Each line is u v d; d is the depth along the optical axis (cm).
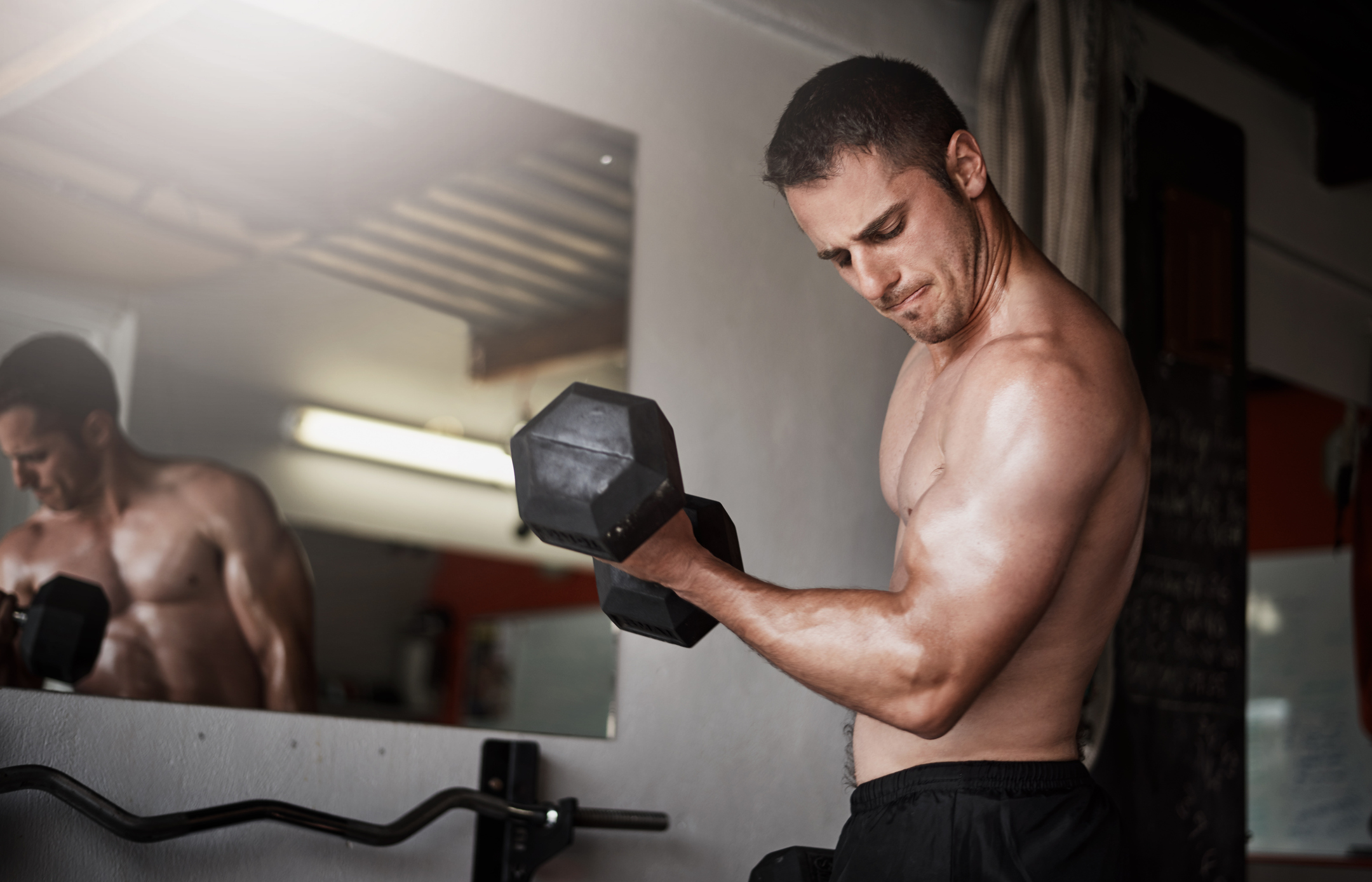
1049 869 113
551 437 99
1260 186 344
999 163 246
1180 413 275
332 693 488
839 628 107
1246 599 283
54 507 276
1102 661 238
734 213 229
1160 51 312
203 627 282
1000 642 107
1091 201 241
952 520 110
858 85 119
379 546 487
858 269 121
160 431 393
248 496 296
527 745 184
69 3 212
